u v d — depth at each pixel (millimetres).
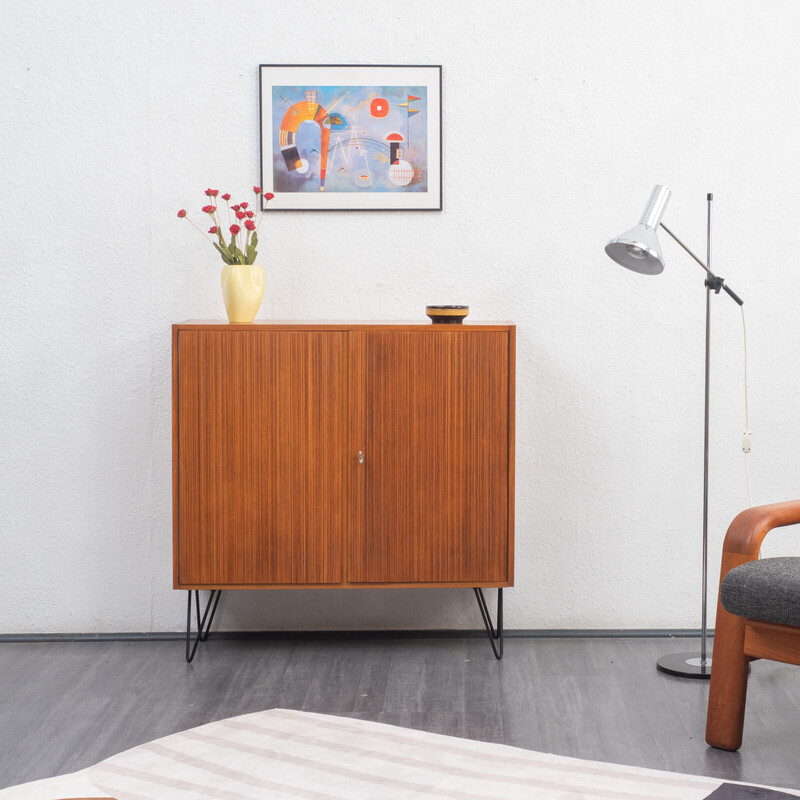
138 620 3287
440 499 2910
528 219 3240
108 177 3215
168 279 3236
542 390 3264
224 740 2332
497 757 2230
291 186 3229
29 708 2580
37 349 3234
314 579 2914
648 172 3221
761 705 2584
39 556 3270
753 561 2266
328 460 2895
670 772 2146
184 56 3199
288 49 3205
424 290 3252
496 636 3238
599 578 3295
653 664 2971
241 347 2869
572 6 3195
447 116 3225
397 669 2910
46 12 3176
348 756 2232
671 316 3248
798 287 3238
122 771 2156
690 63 3203
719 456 3273
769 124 3207
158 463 3262
